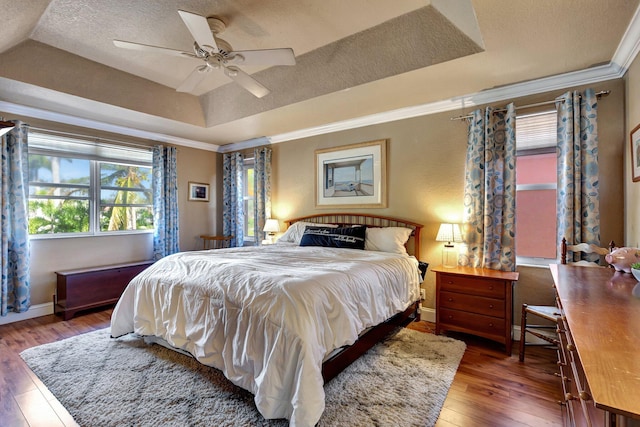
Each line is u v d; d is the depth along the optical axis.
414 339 2.82
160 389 2.01
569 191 2.52
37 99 3.15
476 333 2.72
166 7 2.23
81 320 3.37
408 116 3.53
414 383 2.09
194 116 4.09
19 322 3.29
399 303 2.66
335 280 2.05
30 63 2.71
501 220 2.91
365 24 2.41
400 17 2.31
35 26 2.42
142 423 1.70
